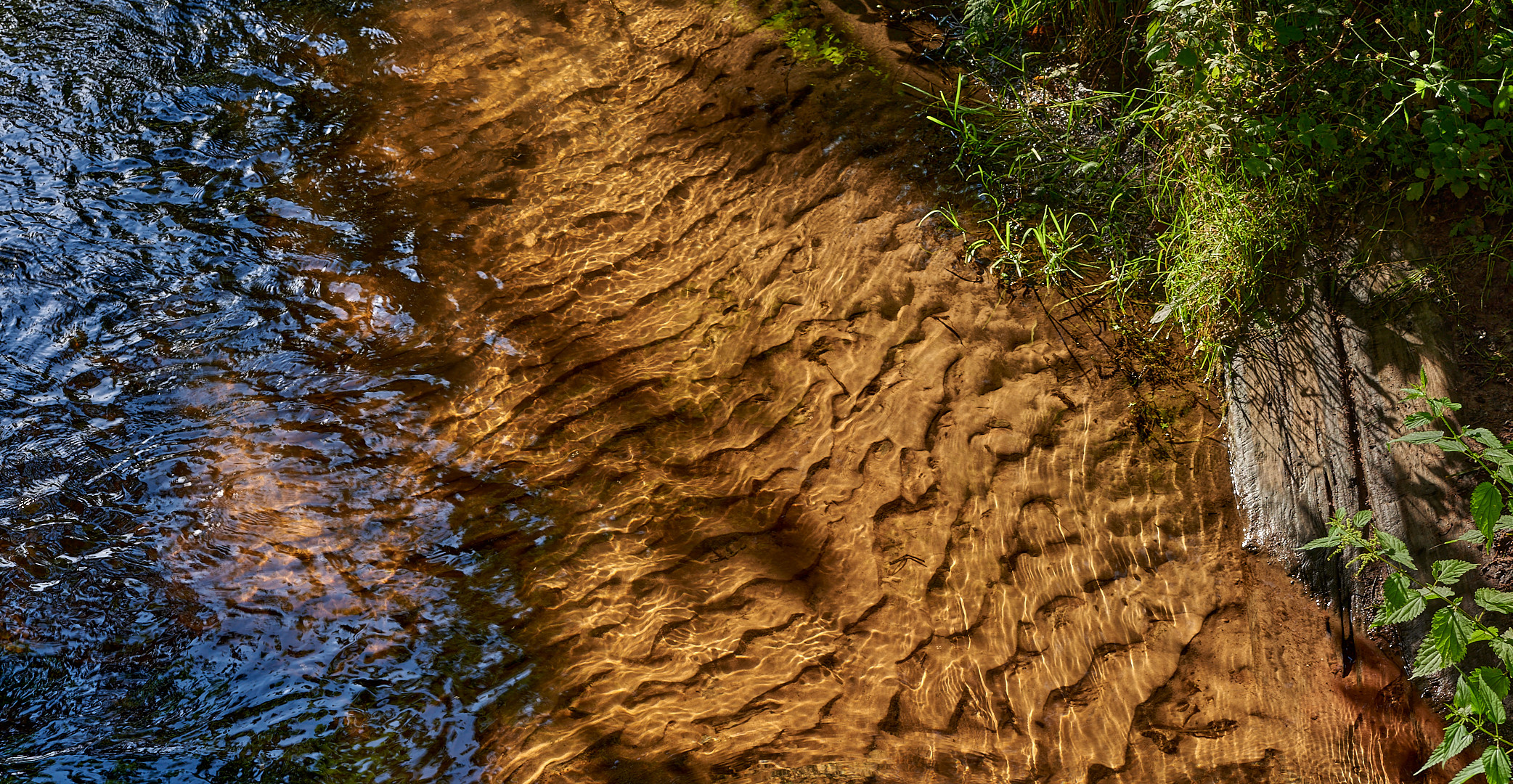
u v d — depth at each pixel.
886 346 4.03
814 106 4.95
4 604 3.20
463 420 3.88
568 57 5.47
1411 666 3.13
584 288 4.38
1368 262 3.71
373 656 3.17
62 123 4.89
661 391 3.99
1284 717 3.04
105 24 5.44
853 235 4.41
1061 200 4.43
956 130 4.73
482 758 2.95
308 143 4.97
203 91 5.17
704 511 3.61
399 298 4.32
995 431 3.73
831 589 3.38
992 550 3.43
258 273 4.35
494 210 4.71
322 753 2.93
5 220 4.41
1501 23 3.68
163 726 2.97
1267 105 3.96
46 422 3.73
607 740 2.99
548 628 3.28
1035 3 4.93
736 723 3.04
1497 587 3.11
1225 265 3.81
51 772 2.82
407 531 3.52
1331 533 3.16
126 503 3.52
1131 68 4.75
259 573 3.36
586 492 3.66
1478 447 3.28
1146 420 3.73
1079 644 3.21
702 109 5.08
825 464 3.71
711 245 4.50
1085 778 2.91
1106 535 3.46
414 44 5.56
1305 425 3.54
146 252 4.37
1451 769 2.95
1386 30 3.72
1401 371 3.48
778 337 4.12
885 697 3.10
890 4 5.46
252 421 3.81
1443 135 3.54
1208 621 3.25
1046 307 4.08
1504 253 3.56
